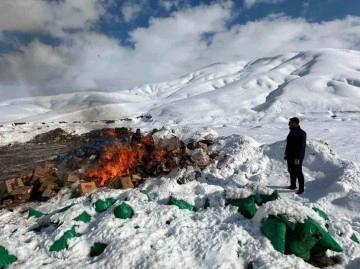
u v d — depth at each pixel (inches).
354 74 2915.8
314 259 191.0
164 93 7106.3
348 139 561.0
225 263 174.9
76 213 237.0
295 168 303.3
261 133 743.1
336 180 308.3
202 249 185.6
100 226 214.5
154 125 1604.3
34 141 1219.9
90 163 440.5
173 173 345.7
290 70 4042.8
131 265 178.4
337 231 209.0
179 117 1972.2
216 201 236.4
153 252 184.5
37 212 282.0
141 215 226.5
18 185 370.9
